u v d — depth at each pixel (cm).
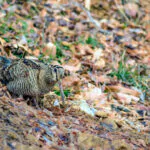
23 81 1055
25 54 1357
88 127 1045
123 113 1216
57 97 1174
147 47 1698
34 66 1066
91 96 1255
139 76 1465
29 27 1543
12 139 898
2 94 1057
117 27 1766
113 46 1630
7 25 1508
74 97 1217
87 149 952
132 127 1130
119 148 971
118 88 1338
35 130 953
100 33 1686
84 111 1120
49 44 1455
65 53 1484
